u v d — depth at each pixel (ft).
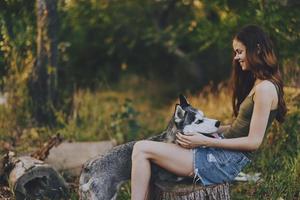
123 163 14.06
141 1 34.94
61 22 29.81
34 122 23.48
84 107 25.25
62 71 29.89
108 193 13.89
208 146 13.24
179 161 13.25
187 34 33.60
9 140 21.56
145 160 13.20
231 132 13.67
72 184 17.25
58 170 17.94
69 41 33.27
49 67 23.52
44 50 23.39
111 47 35.17
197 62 38.29
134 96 37.81
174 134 13.78
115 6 33.55
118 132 23.12
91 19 32.42
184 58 37.06
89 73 34.65
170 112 30.14
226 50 32.45
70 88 28.19
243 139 13.12
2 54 22.98
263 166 18.38
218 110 25.29
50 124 23.58
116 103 30.09
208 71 38.01
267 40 13.43
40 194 16.20
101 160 13.99
